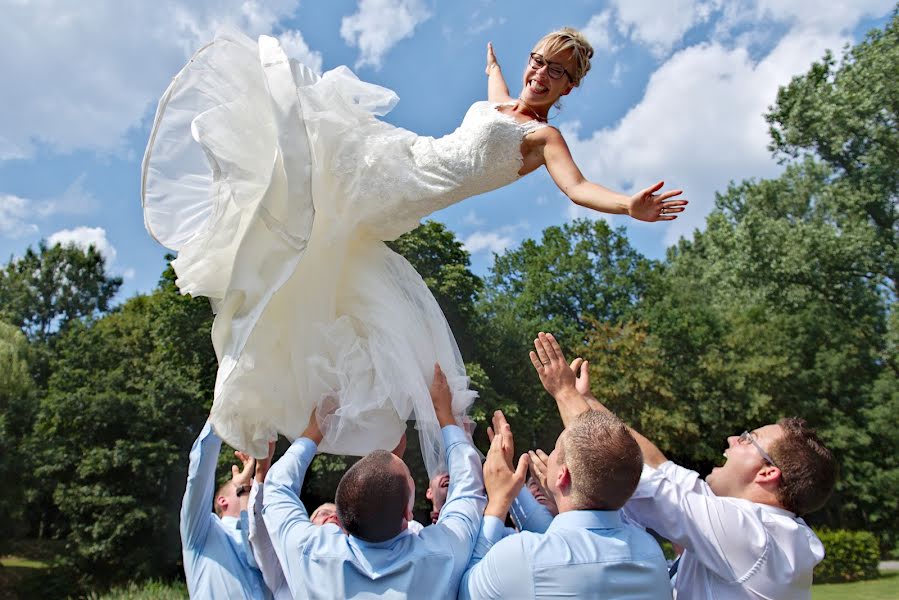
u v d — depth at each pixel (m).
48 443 22.14
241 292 2.26
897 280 23.67
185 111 2.67
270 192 2.30
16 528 21.98
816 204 25.83
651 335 28.08
